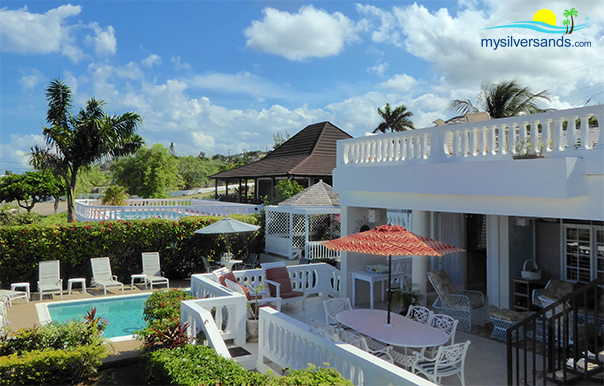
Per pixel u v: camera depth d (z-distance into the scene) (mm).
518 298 11719
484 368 7637
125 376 7461
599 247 10844
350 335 6676
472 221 15133
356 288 12859
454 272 14359
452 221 14453
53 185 39781
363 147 12195
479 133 9109
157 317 8781
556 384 6539
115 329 11273
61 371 6703
